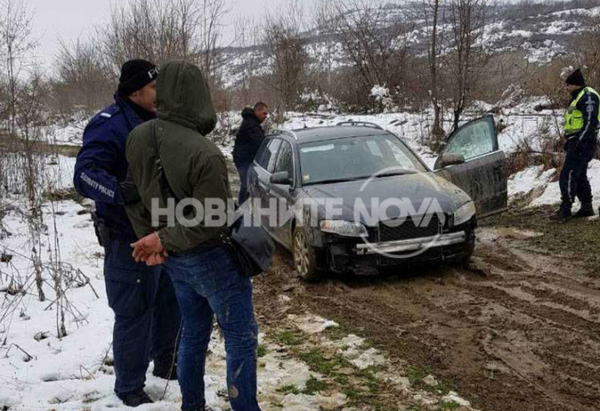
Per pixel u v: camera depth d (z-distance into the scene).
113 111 3.68
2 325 5.31
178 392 3.99
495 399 4.08
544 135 12.55
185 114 3.12
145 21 17.77
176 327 4.11
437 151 14.48
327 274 6.92
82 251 7.70
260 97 23.61
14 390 4.01
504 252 7.48
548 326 5.24
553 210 9.38
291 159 7.74
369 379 4.40
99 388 4.07
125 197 3.38
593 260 6.91
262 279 7.06
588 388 4.20
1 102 10.43
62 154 14.52
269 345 5.12
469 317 5.52
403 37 22.38
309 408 3.96
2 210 9.03
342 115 21.62
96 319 5.47
